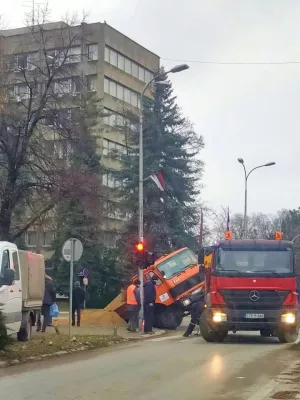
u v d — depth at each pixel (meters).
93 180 35.25
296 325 19.67
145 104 50.94
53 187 33.03
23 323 18.80
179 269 29.53
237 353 16.53
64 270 49.66
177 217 48.97
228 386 11.25
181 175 50.16
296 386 11.25
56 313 27.08
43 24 35.66
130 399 10.01
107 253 50.59
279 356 15.78
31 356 15.40
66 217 45.22
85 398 10.07
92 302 50.47
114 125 59.22
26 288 18.83
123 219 55.44
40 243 57.78
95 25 66.31
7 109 32.84
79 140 35.12
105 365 14.15
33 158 33.59
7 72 33.59
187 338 22.97
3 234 32.94
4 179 35.03
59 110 33.75
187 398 10.11
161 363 14.43
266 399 9.99
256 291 19.66
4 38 41.38
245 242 20.31
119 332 24.94
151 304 24.86
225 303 19.75
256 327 19.61
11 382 11.69
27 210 37.84
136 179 48.59
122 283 47.59
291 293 19.70
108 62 67.00
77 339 19.62
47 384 11.45
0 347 14.94
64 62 33.81
